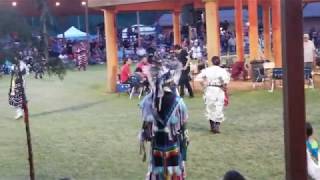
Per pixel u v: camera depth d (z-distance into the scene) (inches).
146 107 279.0
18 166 364.8
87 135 466.3
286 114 188.4
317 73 757.9
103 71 1235.9
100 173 340.2
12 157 393.4
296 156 188.1
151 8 906.1
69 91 833.5
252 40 828.6
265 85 740.0
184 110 279.6
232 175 174.2
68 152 402.9
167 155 276.7
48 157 389.1
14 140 458.6
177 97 278.5
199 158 367.9
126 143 427.2
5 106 689.6
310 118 491.8
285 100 188.2
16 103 533.6
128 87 761.6
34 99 740.7
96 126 509.7
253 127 469.7
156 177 280.4
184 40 1202.6
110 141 437.4
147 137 280.8
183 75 669.9
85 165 362.0
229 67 882.1
